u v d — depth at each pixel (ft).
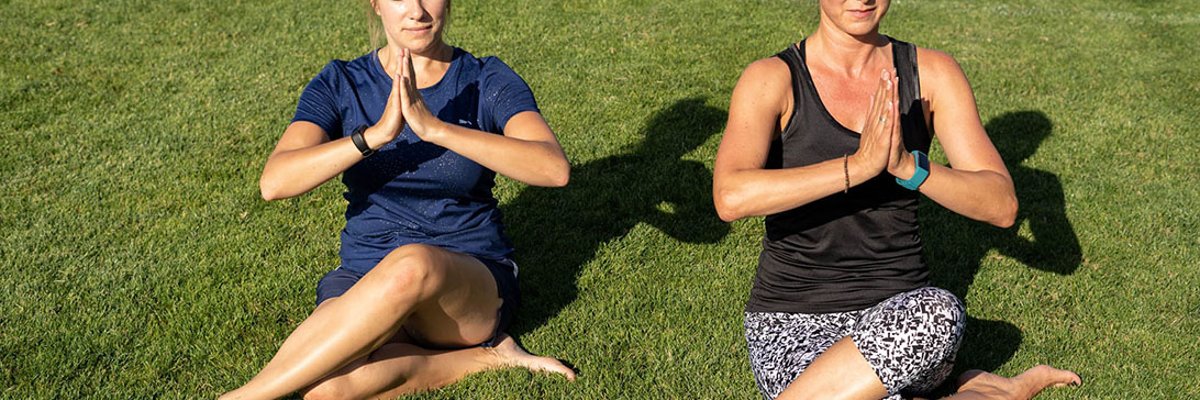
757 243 14.96
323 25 24.21
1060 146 18.56
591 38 23.52
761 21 24.94
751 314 11.28
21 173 16.89
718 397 11.47
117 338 12.44
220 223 15.38
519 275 13.98
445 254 10.70
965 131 10.60
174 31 23.63
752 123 10.44
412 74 10.48
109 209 15.79
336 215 15.66
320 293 11.64
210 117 19.20
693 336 12.61
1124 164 17.90
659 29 24.20
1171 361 12.26
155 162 17.40
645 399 11.41
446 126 10.68
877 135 9.34
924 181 9.73
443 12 11.28
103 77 20.95
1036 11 27.37
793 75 10.56
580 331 12.69
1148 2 29.01
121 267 14.07
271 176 10.92
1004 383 11.27
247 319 12.87
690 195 16.44
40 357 11.99
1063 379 11.61
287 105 19.80
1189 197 16.70
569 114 19.43
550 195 16.37
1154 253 14.90
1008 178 10.38
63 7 24.99
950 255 14.75
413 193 11.76
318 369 10.36
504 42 23.16
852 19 10.05
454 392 11.35
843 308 10.67
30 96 19.93
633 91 20.56
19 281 13.67
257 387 10.43
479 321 11.51
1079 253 14.87
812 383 9.69
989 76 21.98
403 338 11.65
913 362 9.50
